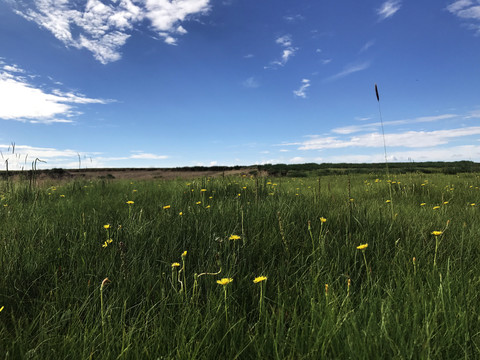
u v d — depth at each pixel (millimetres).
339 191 6961
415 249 2223
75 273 1904
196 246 2330
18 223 3043
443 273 1814
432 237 2523
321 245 2119
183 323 1354
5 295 1632
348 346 1145
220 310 1485
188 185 6098
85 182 8805
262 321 1416
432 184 7242
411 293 1436
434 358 1102
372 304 1439
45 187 7098
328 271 1903
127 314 1572
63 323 1444
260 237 2504
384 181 9000
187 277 1840
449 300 1413
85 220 2979
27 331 1349
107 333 1252
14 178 6785
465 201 5277
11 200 5035
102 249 2225
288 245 2295
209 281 1769
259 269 1981
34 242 2387
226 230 2605
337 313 1371
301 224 2811
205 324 1355
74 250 2164
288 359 1119
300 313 1509
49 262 2086
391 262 2023
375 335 1190
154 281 1812
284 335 1291
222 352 1231
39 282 1870
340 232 2674
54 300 1653
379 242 2426
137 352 1176
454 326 1241
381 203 4828
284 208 3213
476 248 2299
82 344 1258
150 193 6145
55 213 3809
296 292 1687
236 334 1323
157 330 1328
